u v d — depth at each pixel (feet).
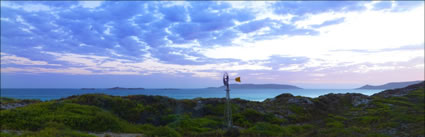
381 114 90.58
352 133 60.44
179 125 67.72
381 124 73.26
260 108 101.60
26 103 82.89
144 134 56.49
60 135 45.42
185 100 95.09
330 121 87.04
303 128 75.87
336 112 110.01
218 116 85.87
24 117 55.93
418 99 124.36
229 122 59.52
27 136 42.93
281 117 92.43
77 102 73.82
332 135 58.59
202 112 88.58
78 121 57.82
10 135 43.11
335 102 126.62
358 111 105.60
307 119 95.35
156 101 87.25
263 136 59.41
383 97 138.21
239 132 59.88
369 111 100.83
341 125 78.38
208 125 72.02
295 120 91.61
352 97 135.03
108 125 60.39
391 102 117.80
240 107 97.50
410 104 112.06
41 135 44.04
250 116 87.81
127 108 76.28
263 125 67.26
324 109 113.91
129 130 60.90
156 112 78.64
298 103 114.32
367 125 76.89
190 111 87.25
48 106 65.36
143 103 83.46
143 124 70.28
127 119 71.36
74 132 48.75
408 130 63.46
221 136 57.47
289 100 120.06
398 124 71.56
